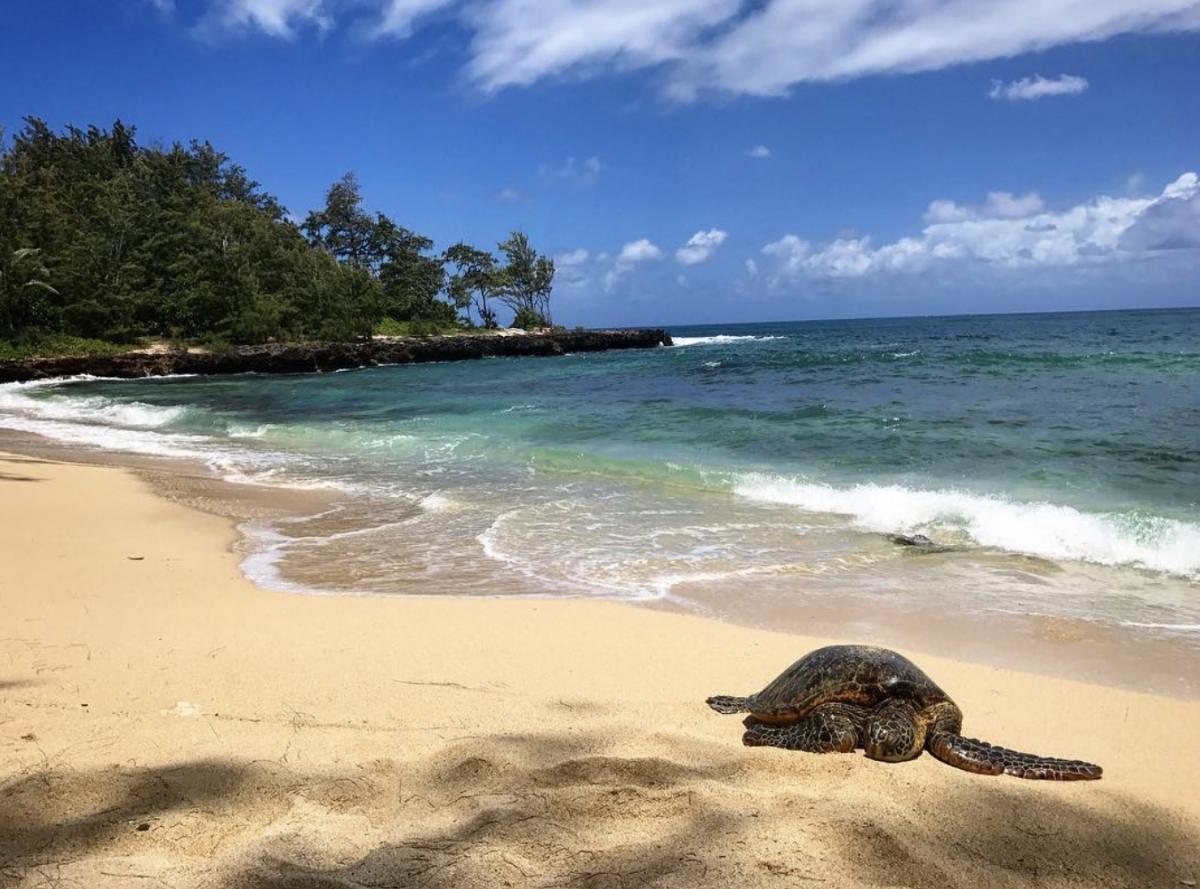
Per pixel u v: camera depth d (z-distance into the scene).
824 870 2.76
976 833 3.03
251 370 42.09
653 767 3.31
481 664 4.52
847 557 6.89
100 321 42.25
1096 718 4.00
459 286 64.81
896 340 51.78
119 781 3.12
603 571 6.55
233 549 7.31
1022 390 17.88
